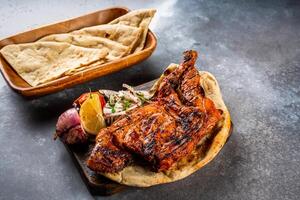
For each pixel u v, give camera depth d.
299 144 0.73
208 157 0.66
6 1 1.10
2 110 0.80
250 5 1.09
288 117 0.78
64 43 0.86
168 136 0.65
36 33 0.89
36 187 0.68
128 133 0.65
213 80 0.75
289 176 0.69
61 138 0.69
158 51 0.94
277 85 0.85
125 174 0.64
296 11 1.06
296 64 0.90
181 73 0.72
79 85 0.85
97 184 0.65
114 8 0.93
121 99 0.73
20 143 0.74
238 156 0.71
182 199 0.66
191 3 1.09
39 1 1.10
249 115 0.79
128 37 0.87
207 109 0.68
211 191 0.67
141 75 0.87
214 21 1.03
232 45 0.96
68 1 1.10
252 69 0.89
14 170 0.70
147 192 0.66
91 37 0.88
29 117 0.79
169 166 0.64
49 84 0.75
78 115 0.69
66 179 0.69
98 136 0.65
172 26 1.01
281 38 0.98
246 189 0.67
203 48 0.95
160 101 0.70
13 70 0.83
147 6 1.08
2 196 0.67
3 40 0.87
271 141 0.74
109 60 0.83
